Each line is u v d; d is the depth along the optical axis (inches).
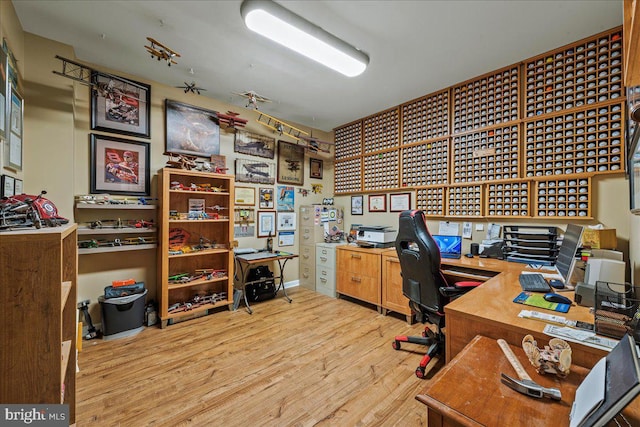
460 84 118.0
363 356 87.0
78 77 98.3
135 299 102.4
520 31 82.9
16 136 74.4
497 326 46.1
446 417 28.8
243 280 130.7
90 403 65.2
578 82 89.6
